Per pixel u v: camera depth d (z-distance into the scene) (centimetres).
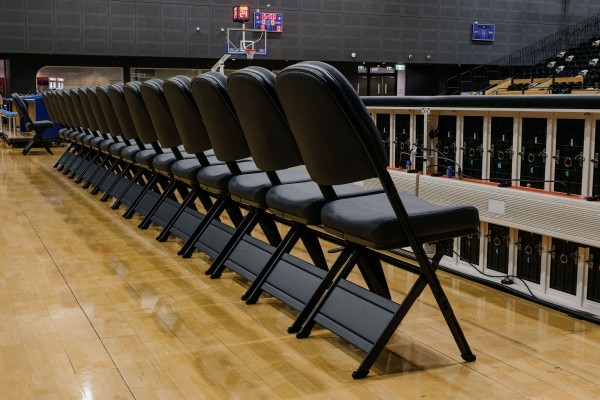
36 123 895
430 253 326
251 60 1555
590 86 1430
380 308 200
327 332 228
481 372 194
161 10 1432
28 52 1351
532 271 271
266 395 180
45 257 335
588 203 227
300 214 219
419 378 190
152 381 189
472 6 1673
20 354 209
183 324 236
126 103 409
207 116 263
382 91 1714
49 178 649
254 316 245
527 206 250
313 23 1548
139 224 420
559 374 192
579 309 246
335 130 179
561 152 256
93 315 246
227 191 295
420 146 333
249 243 289
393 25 1609
